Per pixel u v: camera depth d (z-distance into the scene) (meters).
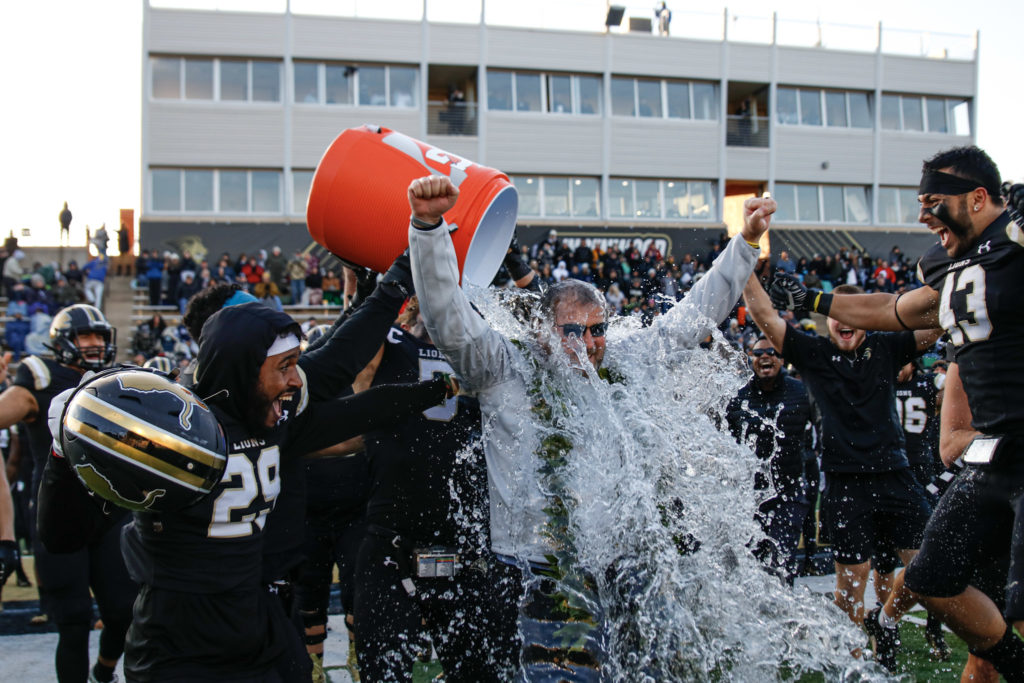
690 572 2.59
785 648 2.85
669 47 29.47
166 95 26.52
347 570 3.73
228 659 2.19
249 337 2.20
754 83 30.34
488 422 2.54
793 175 30.66
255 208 26.95
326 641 4.72
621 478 2.47
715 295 2.79
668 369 2.76
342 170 2.89
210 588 2.15
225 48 26.61
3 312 19.20
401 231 2.83
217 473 2.08
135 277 22.59
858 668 2.94
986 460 2.84
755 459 2.86
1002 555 2.98
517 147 28.53
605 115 29.08
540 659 2.36
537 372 2.49
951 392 3.42
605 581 2.43
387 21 27.48
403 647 2.99
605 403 2.52
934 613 3.10
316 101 27.39
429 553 2.96
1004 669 3.04
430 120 28.05
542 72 28.83
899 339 4.38
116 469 1.98
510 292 2.71
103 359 3.68
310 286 20.98
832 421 4.32
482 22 28.03
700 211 30.16
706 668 2.57
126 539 2.26
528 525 2.45
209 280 20.08
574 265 22.34
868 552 4.28
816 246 29.69
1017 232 2.74
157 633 2.14
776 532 4.67
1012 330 2.83
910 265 25.59
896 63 31.42
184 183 26.59
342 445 3.29
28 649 4.55
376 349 2.62
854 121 31.44
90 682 3.88
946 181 2.95
